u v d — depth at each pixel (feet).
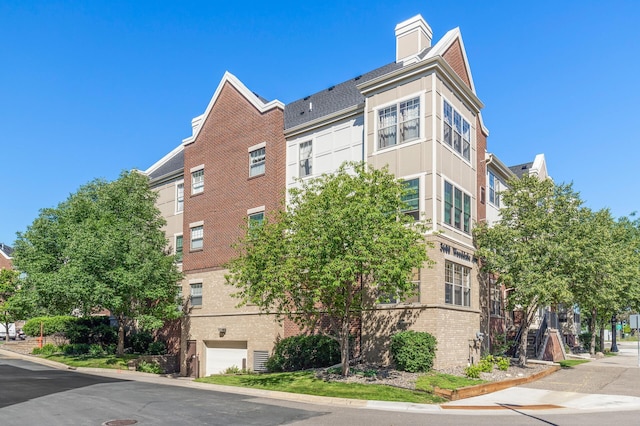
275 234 64.13
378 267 56.13
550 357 108.06
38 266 98.17
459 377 65.05
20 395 55.11
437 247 72.90
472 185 87.61
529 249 80.64
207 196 104.88
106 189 107.76
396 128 79.25
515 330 105.70
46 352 119.75
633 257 107.65
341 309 66.95
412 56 88.99
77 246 91.61
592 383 68.59
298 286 64.08
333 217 57.06
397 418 43.83
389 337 73.92
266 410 47.11
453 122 82.23
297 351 79.56
